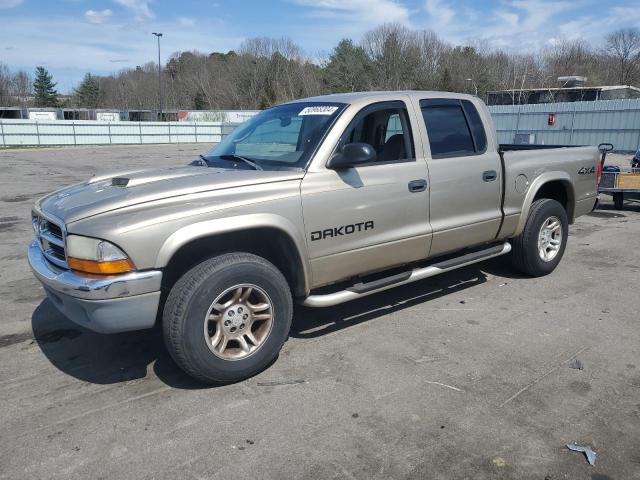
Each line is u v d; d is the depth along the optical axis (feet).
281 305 11.95
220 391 11.36
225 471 8.86
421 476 8.70
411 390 11.26
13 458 9.25
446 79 184.75
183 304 10.69
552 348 13.16
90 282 10.10
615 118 80.59
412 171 13.89
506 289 17.57
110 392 11.39
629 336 13.84
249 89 245.65
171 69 306.14
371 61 209.46
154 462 9.11
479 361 12.51
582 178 19.16
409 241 14.01
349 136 13.38
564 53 208.44
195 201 10.90
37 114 203.41
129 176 12.53
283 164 12.69
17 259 22.65
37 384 11.78
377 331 14.30
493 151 16.12
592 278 18.72
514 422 10.09
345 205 12.64
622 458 9.09
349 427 10.00
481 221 15.78
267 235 12.17
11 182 53.21
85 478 8.75
